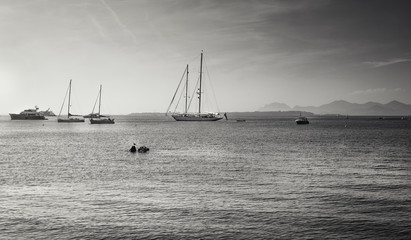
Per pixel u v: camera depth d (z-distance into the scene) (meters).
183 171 39.38
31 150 62.72
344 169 40.72
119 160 49.00
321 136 98.44
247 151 60.53
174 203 25.16
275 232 19.45
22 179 34.59
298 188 30.16
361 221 21.11
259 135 103.12
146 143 77.38
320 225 20.50
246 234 19.19
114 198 26.69
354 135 102.44
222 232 19.47
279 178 34.97
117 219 21.61
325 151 60.16
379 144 73.12
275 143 76.25
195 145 72.12
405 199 26.17
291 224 20.64
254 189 29.81
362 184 31.83
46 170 40.12
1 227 20.27
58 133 117.31
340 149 63.38
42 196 27.39
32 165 44.16
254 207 24.09
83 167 42.50
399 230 19.69
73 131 130.12
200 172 38.69
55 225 20.59
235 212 22.91
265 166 43.12
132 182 33.00
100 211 23.23
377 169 40.66
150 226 20.41
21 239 18.59
